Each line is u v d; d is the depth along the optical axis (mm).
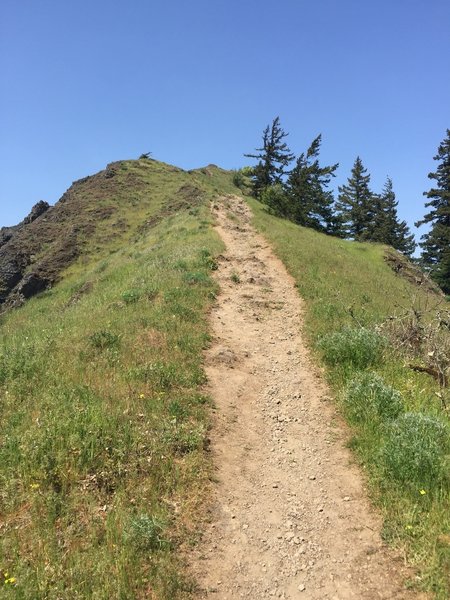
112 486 6363
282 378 10594
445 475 6461
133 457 6844
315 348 11945
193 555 5621
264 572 5523
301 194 53562
